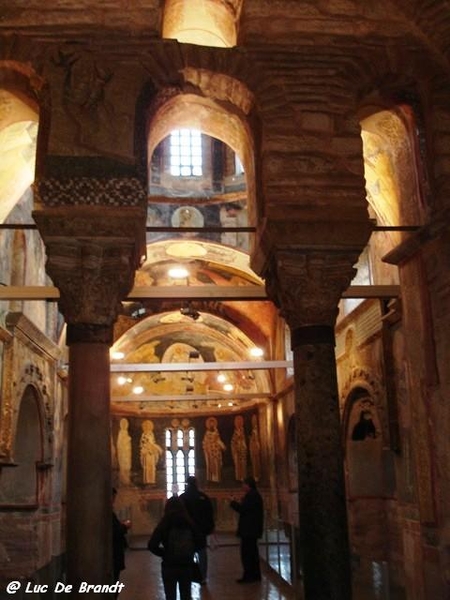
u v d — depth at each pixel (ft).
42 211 20.88
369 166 28.63
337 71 23.80
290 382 57.06
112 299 21.11
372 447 40.68
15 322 35.99
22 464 43.32
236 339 69.56
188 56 23.26
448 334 22.91
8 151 27.55
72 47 22.81
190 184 50.85
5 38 22.81
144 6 23.39
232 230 23.81
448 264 22.93
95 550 19.57
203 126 26.71
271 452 66.23
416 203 24.95
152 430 81.66
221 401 81.35
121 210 21.25
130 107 22.40
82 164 21.50
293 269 21.85
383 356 34.83
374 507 39.37
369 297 29.68
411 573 29.63
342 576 20.04
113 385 78.33
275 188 22.30
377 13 24.58
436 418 23.56
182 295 30.17
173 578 23.63
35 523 42.60
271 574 39.93
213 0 25.48
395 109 25.55
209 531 31.09
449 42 23.81
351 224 22.21
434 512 23.59
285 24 24.06
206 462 81.05
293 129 23.00
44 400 43.91
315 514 20.38
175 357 78.48
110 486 20.34
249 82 23.43
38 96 23.07
